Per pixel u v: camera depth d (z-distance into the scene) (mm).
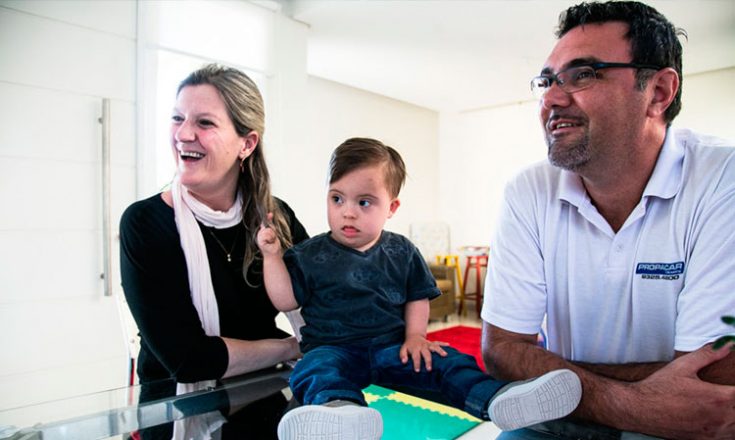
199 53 2793
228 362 1079
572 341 1118
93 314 2307
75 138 2258
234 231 1229
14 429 868
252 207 1250
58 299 2205
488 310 1123
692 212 942
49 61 2174
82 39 2275
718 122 4582
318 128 5066
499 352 1036
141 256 1069
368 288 1082
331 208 1122
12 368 2080
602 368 937
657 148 989
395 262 1136
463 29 3693
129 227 1086
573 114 973
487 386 858
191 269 1127
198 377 1056
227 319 1206
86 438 851
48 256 2178
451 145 6531
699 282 895
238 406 973
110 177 2357
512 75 4852
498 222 1171
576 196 1045
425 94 5621
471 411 868
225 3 2938
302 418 705
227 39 2959
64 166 2223
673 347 1003
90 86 2305
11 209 2080
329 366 919
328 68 4676
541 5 3277
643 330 1026
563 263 1086
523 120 5852
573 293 1078
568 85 974
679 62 998
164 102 2656
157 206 1141
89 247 2303
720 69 4559
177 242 1119
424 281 1160
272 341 1187
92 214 2311
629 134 950
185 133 1108
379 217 1112
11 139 2076
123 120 2418
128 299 1082
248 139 1216
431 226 6324
